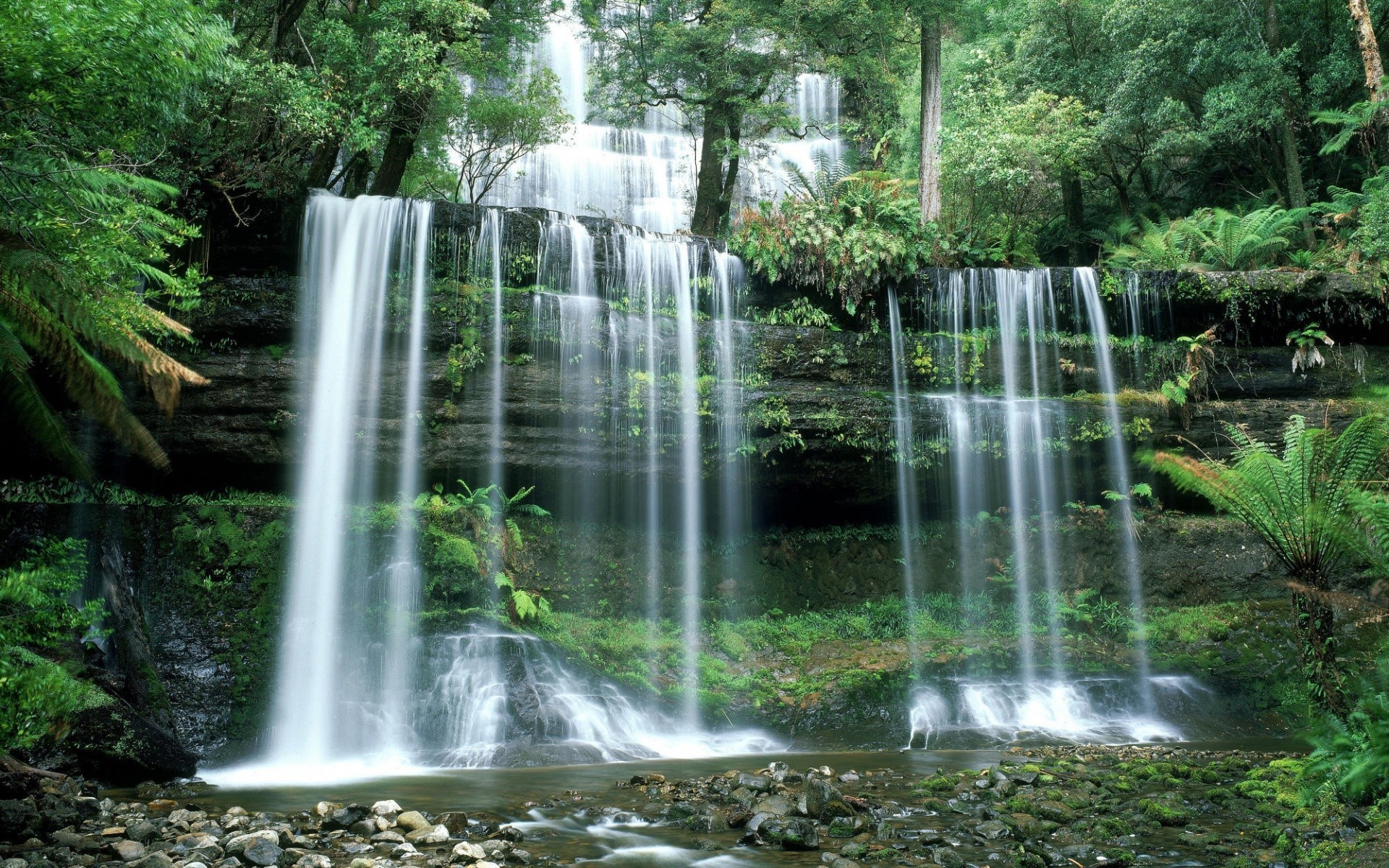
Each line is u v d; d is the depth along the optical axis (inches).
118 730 341.7
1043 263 1047.6
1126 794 320.5
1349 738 267.4
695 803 303.3
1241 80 815.7
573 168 1089.4
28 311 323.3
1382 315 658.2
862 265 621.3
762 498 621.6
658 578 585.3
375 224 547.8
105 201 336.2
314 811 292.0
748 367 610.5
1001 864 239.6
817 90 1224.8
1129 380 663.8
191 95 346.9
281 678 452.8
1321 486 291.7
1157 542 631.8
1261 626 579.5
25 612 277.1
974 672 540.7
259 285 528.7
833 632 586.6
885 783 346.0
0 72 276.2
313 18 687.7
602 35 955.3
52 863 220.2
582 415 568.4
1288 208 885.8
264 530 480.7
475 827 269.4
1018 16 1145.4
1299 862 229.5
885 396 621.3
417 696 460.8
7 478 484.4
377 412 535.5
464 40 671.1
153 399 504.7
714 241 625.0
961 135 862.5
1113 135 901.2
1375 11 831.7
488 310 554.3
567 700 468.1
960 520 634.8
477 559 511.5
